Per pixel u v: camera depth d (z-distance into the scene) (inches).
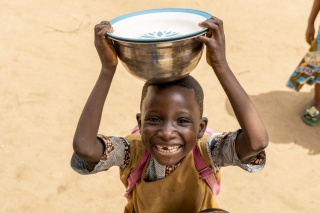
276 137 184.2
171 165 77.5
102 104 71.7
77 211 151.3
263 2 275.9
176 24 71.1
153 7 262.8
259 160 76.9
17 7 250.5
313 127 190.7
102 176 163.0
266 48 235.3
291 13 266.4
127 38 61.5
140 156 80.2
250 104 70.2
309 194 161.3
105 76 70.0
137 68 64.6
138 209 85.2
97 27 66.4
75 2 259.6
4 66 207.8
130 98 197.2
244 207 155.3
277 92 208.2
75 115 186.5
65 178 161.0
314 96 192.4
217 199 156.9
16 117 182.4
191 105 72.2
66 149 171.6
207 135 83.2
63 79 204.2
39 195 154.8
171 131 70.6
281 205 156.9
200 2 271.3
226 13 263.0
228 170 167.9
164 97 70.6
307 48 237.0
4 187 155.9
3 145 170.1
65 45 226.1
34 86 198.7
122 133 179.8
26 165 163.9
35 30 233.9
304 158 175.2
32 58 214.5
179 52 62.3
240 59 226.4
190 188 80.5
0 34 228.4
